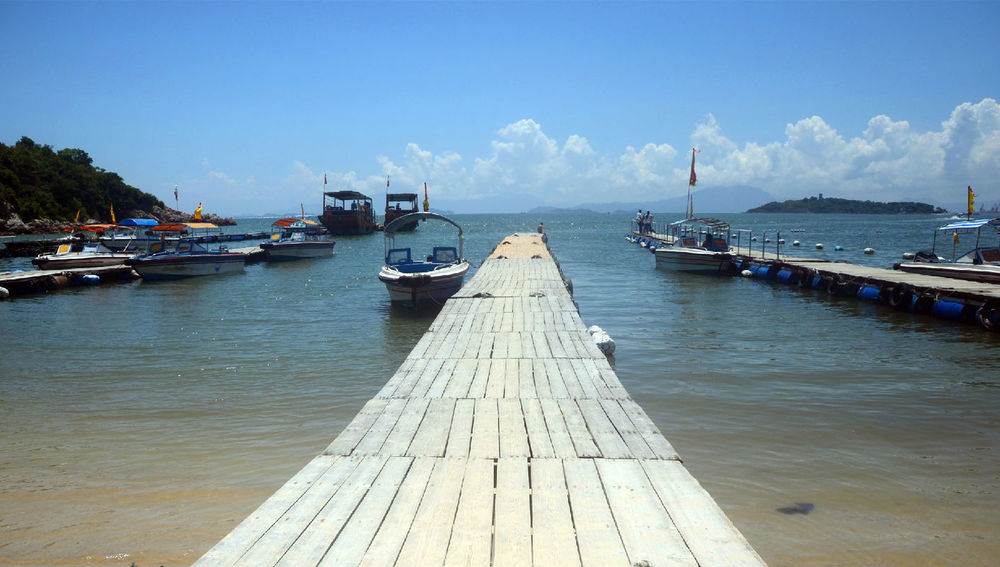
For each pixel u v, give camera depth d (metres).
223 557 3.53
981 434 7.86
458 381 7.79
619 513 4.12
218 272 30.25
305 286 25.59
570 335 10.78
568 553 3.60
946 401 9.23
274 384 10.51
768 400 9.27
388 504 4.26
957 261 21.28
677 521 4.00
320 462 5.06
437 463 5.05
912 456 7.14
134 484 6.61
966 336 14.10
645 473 4.84
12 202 72.62
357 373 11.24
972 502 6.02
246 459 7.25
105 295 23.78
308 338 14.62
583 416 6.34
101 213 90.50
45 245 44.84
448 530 3.88
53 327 16.45
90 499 6.28
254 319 17.45
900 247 44.94
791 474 6.64
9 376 11.12
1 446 7.73
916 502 6.01
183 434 8.09
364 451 5.32
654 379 10.45
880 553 5.12
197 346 13.73
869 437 7.74
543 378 7.93
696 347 12.99
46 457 7.37
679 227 36.91
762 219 155.38
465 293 16.03
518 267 23.28
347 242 57.88
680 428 8.04
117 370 11.57
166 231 36.09
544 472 4.86
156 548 5.38
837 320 16.33
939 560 5.03
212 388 10.28
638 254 41.03
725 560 3.50
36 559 5.23
